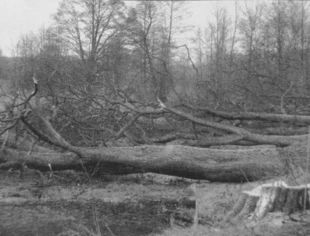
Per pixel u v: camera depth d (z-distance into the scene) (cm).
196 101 1005
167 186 663
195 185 634
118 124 867
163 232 457
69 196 607
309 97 968
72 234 455
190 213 508
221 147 881
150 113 830
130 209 543
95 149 667
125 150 666
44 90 953
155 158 641
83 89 942
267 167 593
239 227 397
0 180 693
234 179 614
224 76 1113
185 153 638
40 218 512
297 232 355
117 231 467
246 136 734
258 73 1024
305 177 481
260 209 403
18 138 764
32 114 797
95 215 523
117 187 655
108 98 898
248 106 995
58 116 860
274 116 837
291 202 398
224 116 856
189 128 941
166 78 1047
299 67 1102
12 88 1008
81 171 690
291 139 694
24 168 691
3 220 502
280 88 978
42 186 661
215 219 457
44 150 776
